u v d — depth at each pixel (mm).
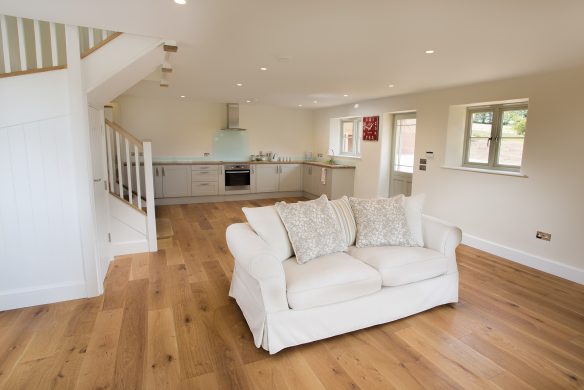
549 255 3701
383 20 2219
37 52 2627
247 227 2822
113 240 4004
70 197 2812
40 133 2686
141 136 7078
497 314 2801
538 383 2010
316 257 2648
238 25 2395
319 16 2186
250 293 2414
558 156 3566
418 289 2697
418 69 3580
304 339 2279
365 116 6617
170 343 2318
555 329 2590
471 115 4773
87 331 2439
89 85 2781
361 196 6902
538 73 3621
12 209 2682
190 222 5715
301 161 8398
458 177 4680
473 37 2494
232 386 1938
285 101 6863
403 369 2113
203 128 7547
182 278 3406
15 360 2107
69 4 2084
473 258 4105
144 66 3154
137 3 2037
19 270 2750
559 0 1842
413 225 3072
